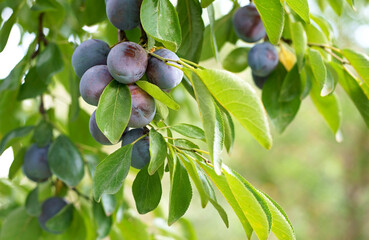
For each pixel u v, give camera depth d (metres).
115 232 1.09
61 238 1.02
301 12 0.74
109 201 0.95
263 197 0.71
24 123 1.17
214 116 0.67
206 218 3.93
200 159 0.73
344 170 3.95
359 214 3.87
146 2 0.70
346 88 0.94
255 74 0.97
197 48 0.84
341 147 3.90
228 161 4.00
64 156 0.97
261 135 0.69
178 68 0.70
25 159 0.99
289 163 3.94
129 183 1.15
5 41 0.93
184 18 0.84
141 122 0.70
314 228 3.92
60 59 0.98
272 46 0.94
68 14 1.08
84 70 0.73
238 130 3.84
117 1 0.74
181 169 0.73
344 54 0.89
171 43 0.68
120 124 0.68
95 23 0.98
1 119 1.14
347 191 3.93
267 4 0.73
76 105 0.97
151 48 0.72
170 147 0.71
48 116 1.10
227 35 1.01
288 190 3.99
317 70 0.84
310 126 3.92
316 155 3.94
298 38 0.86
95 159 1.04
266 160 3.96
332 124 0.99
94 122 0.72
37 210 1.00
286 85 0.92
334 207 3.94
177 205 0.72
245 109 0.69
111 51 0.69
